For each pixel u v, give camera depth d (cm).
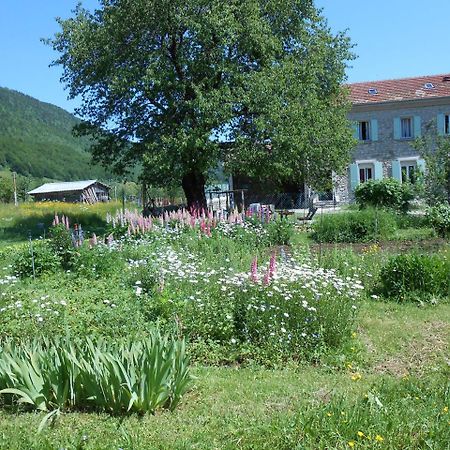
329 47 2769
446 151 2164
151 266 955
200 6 2305
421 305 899
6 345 534
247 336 679
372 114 3862
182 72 2388
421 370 616
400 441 387
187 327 693
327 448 378
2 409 488
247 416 468
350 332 715
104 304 791
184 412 483
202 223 1432
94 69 2514
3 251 1425
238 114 2348
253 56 2427
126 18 2348
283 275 773
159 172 2284
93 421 456
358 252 1346
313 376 597
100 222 2652
